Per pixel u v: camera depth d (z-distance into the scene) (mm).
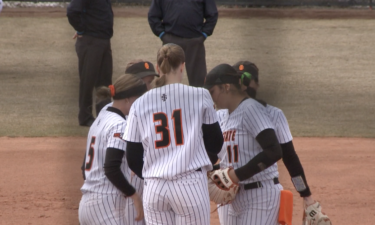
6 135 33906
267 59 76312
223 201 13391
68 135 33781
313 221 13844
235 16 119312
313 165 28344
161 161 12289
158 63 12883
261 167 12820
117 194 13867
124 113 14258
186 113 12344
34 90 52062
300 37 96625
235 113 13617
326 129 37188
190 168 12094
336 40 94000
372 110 44406
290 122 39438
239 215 13891
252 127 13086
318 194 23781
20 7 125500
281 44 89312
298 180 13836
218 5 128125
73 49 84938
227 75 13594
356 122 39781
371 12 122125
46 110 42250
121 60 73750
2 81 57344
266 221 13461
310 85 57125
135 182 14289
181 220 12305
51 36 96625
